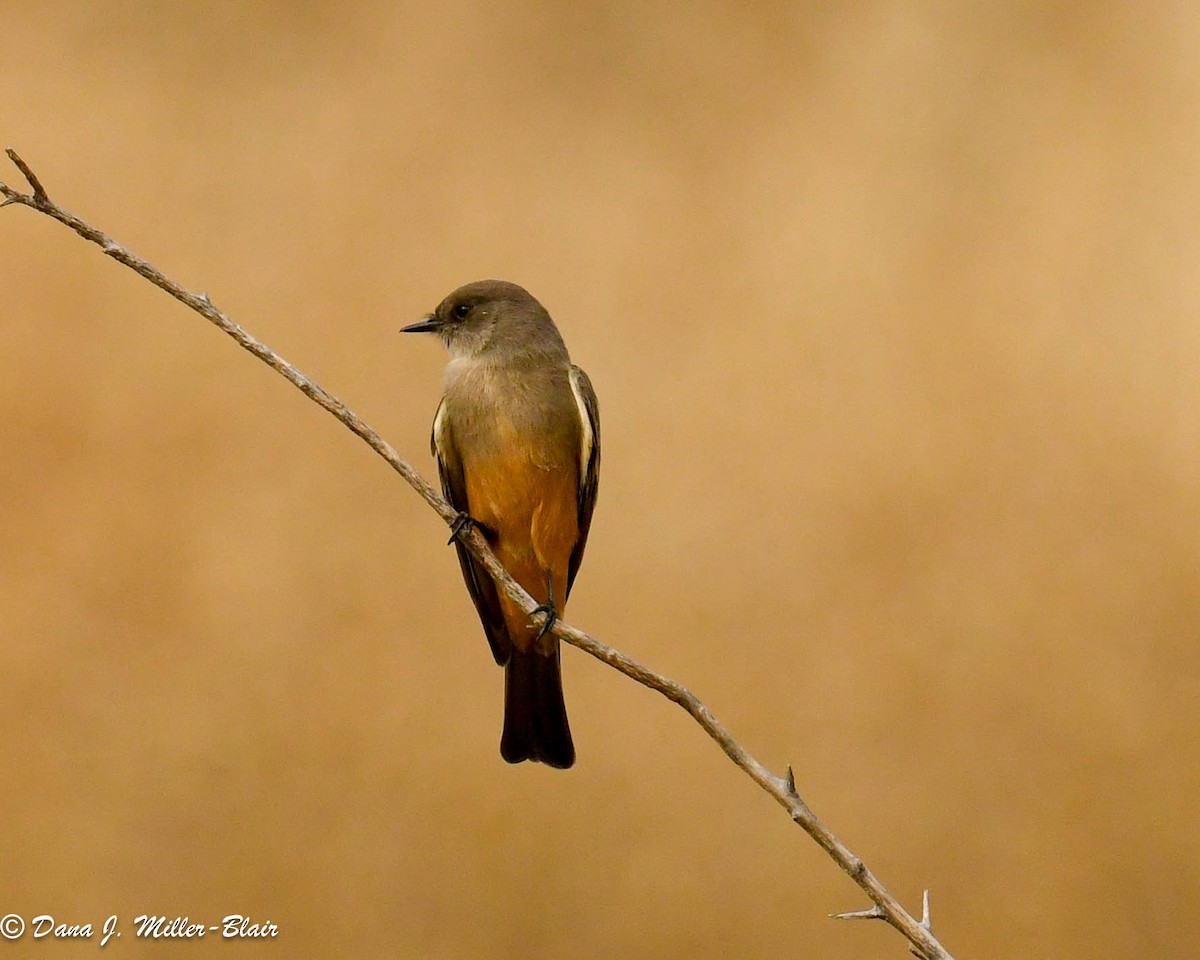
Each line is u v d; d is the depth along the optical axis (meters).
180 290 8.21
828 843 7.01
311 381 8.26
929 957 6.79
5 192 7.91
